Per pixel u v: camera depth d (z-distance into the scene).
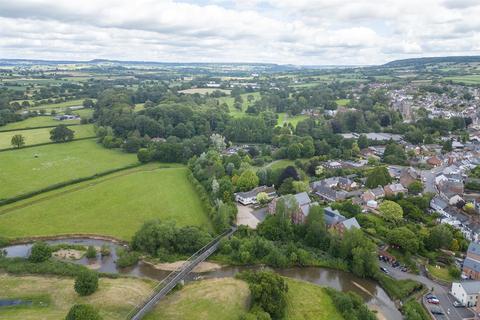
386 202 169.62
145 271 133.50
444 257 140.12
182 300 113.19
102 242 152.38
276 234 150.12
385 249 145.50
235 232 155.25
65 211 178.50
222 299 112.75
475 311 111.12
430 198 189.50
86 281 114.19
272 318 105.88
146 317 104.75
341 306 111.25
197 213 177.75
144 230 146.50
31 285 119.75
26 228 160.62
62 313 105.31
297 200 170.12
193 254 141.25
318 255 140.62
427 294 119.81
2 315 104.50
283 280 116.50
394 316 111.38
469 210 172.00
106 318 103.38
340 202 182.50
